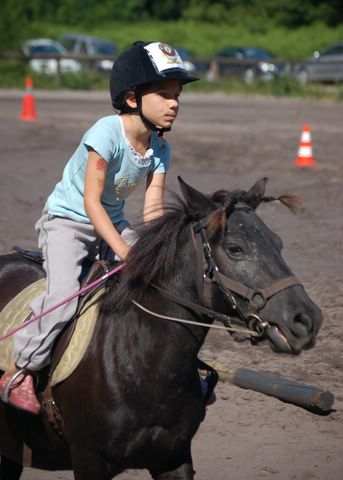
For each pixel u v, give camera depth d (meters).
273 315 6.68
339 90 62.59
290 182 27.55
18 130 38.50
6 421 8.16
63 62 69.00
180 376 7.19
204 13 104.62
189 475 7.50
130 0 108.12
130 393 7.14
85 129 39.50
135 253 7.34
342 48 70.19
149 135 7.94
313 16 100.75
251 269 6.79
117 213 8.29
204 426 11.20
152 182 8.20
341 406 11.75
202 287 7.00
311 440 10.84
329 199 24.89
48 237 8.01
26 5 73.12
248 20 101.62
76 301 7.72
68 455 7.90
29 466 8.30
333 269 17.78
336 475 9.86
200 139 37.69
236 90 64.81
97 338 7.41
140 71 7.60
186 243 7.20
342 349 13.70
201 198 7.15
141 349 7.20
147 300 7.30
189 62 67.81
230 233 6.88
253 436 10.93
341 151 34.59
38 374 7.75
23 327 7.82
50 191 25.66
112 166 7.79
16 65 65.00
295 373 12.78
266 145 36.16
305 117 47.72
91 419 7.24
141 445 7.23
